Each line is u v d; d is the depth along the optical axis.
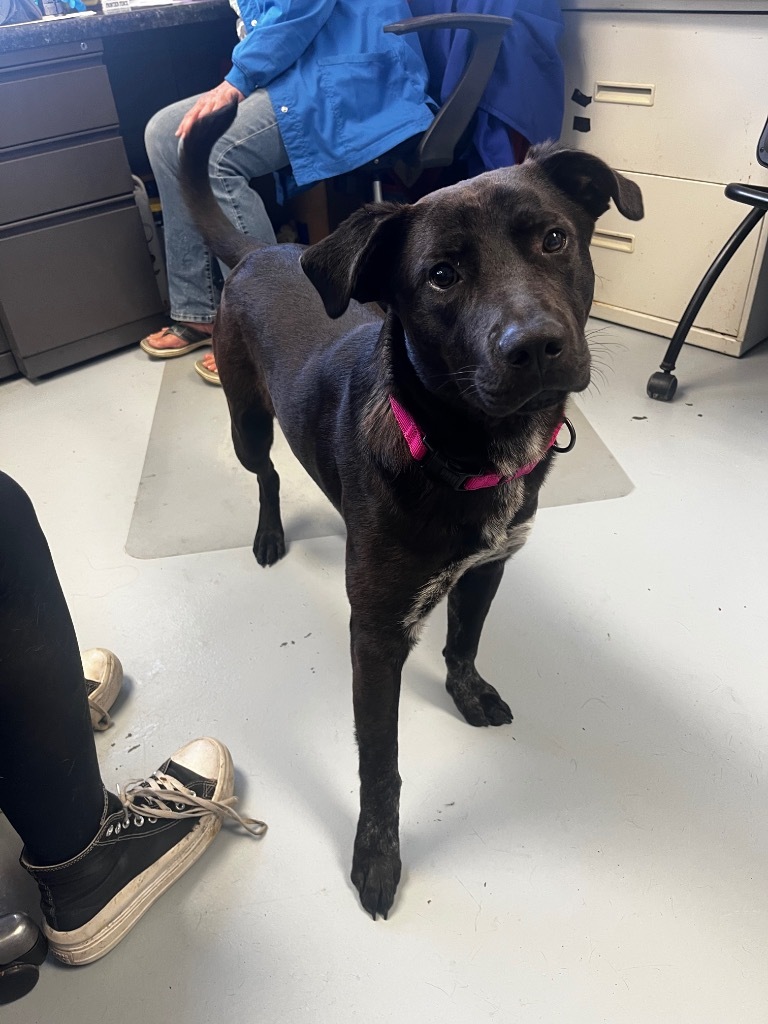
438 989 1.08
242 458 1.76
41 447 2.36
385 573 1.10
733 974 1.07
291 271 1.54
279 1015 1.06
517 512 1.15
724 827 1.25
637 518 1.90
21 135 2.42
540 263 0.98
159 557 1.90
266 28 2.16
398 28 1.93
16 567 0.84
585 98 2.58
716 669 1.52
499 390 0.90
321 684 1.55
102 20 2.43
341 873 1.23
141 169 3.30
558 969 1.09
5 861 1.27
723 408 2.30
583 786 1.33
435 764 1.38
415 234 1.00
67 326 2.72
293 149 2.25
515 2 2.19
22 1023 1.08
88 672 1.47
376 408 1.11
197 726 1.48
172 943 1.15
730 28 2.19
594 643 1.59
